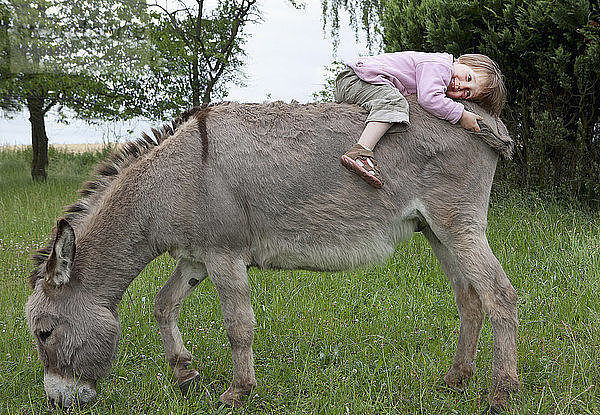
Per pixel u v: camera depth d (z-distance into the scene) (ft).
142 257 11.21
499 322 10.19
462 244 10.48
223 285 10.81
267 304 16.10
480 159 10.64
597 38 19.56
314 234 10.80
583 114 22.15
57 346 10.56
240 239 10.84
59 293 10.63
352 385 11.39
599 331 12.76
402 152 10.53
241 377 10.96
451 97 10.96
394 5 26.45
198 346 13.52
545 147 22.53
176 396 11.12
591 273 15.88
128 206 10.88
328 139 10.67
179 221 10.66
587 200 22.40
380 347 13.38
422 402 10.70
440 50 23.54
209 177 10.60
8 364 12.66
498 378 10.24
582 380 11.04
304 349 13.43
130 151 11.40
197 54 47.29
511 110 23.17
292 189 10.62
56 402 10.61
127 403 11.10
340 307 15.83
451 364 12.37
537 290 15.75
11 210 28.60
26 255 20.44
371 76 10.91
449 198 10.52
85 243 10.97
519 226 20.29
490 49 22.27
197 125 10.94
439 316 15.17
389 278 18.07
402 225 10.89
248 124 10.88
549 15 20.25
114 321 11.02
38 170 45.80
